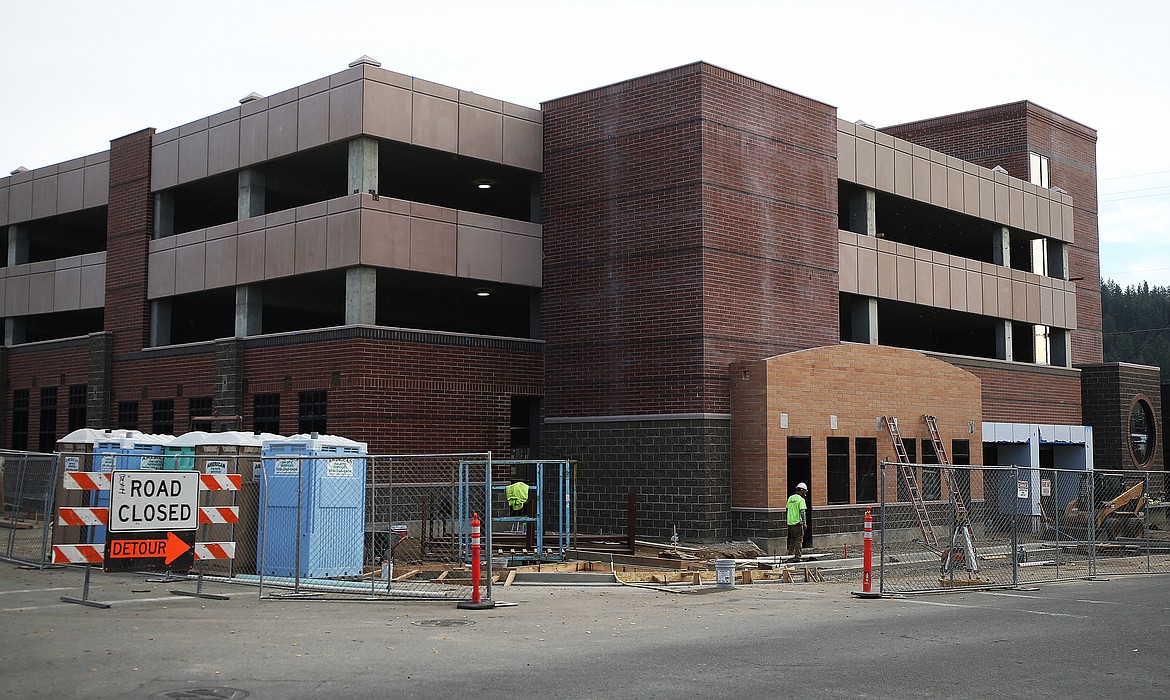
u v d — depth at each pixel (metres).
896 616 16.70
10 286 40.28
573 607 17.34
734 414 28.67
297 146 29.77
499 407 30.31
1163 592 21.25
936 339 48.78
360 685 10.19
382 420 27.70
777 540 27.98
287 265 29.72
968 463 35.41
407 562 23.23
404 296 36.50
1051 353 45.09
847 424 30.78
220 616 14.98
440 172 32.75
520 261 31.22
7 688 9.85
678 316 28.66
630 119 30.12
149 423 33.88
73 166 38.03
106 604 15.75
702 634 14.27
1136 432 48.28
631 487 29.28
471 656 11.95
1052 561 29.06
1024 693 10.73
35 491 23.94
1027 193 43.44
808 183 31.88
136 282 34.78
